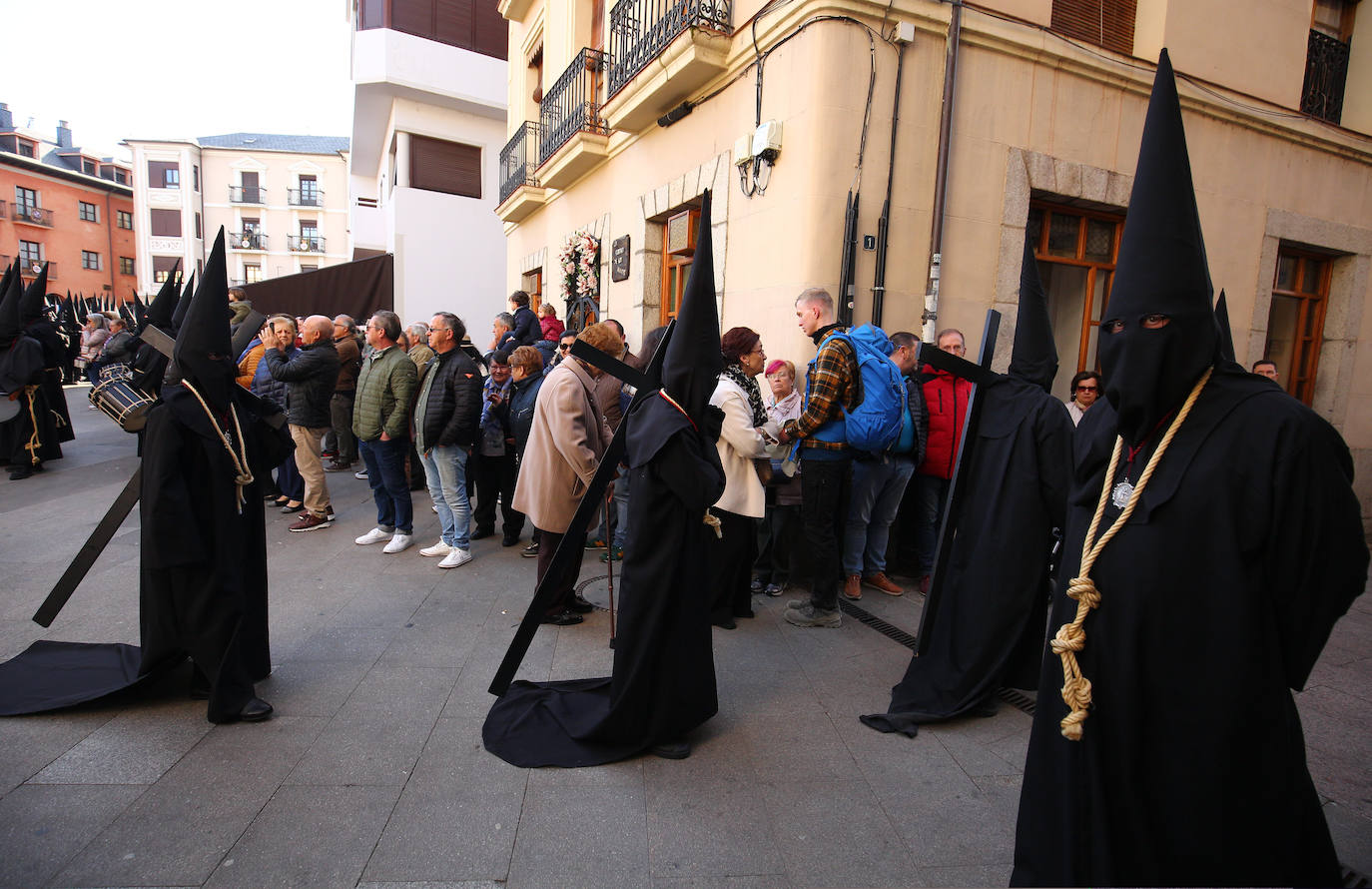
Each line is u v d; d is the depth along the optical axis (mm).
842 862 2072
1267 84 6379
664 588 2531
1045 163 5434
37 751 2520
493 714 2818
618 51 7582
